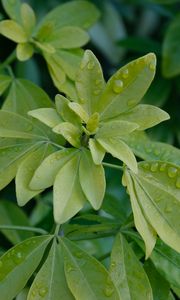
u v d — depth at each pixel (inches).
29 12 19.2
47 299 14.8
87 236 16.6
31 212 24.7
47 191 24.9
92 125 14.8
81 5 21.0
